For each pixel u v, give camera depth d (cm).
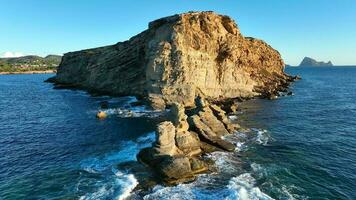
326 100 8138
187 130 3891
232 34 8575
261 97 8425
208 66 7338
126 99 8075
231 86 8069
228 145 3800
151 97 6662
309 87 11800
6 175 3105
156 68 6738
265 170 3130
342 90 10806
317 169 3183
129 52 8944
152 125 5116
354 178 2978
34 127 5209
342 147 3941
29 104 7869
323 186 2791
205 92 7338
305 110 6575
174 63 6662
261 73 11056
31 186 2838
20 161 3509
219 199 2519
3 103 8162
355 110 6644
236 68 8262
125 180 2886
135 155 3578
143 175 2991
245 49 9719
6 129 5106
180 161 2994
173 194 2605
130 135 4516
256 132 4631
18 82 15850
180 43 6738
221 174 3016
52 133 4766
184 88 6525
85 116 6012
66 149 3922
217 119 4631
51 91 10744
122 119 5631
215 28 7675
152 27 7938
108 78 9206
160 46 6781
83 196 2616
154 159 3203
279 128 4925
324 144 4059
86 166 3300
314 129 4888
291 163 3341
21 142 4288
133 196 2584
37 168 3281
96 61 10006
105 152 3750
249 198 2527
